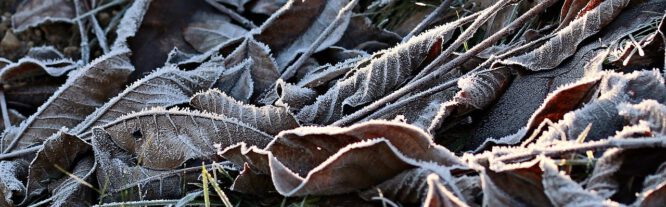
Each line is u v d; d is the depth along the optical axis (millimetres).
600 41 499
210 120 507
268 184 484
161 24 597
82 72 554
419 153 454
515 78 507
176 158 507
